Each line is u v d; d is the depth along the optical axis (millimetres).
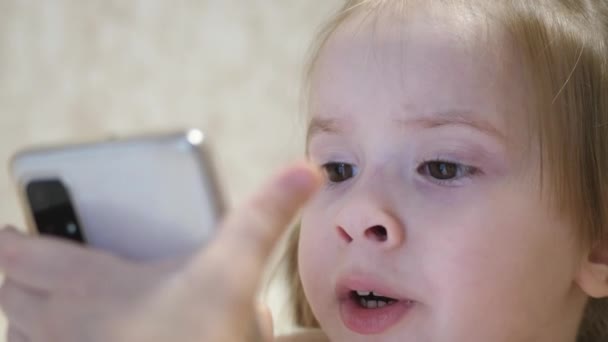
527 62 394
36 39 942
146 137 299
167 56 913
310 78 440
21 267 278
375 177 387
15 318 280
